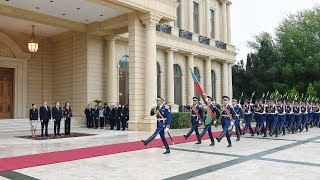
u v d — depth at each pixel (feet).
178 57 94.43
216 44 107.14
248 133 56.03
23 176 23.04
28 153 33.37
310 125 72.74
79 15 66.69
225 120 38.27
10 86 76.28
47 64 81.92
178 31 91.09
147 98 61.41
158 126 33.40
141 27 63.21
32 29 74.23
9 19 66.90
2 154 32.73
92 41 74.79
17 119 68.90
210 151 34.40
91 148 36.94
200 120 40.22
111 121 65.00
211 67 108.47
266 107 51.29
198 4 103.50
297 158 29.76
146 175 23.04
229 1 115.75
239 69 144.15
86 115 69.05
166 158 30.14
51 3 59.16
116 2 56.18
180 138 46.98
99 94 75.66
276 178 21.83
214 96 110.22
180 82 95.61
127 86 81.82
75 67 76.33
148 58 61.93
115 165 26.89
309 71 127.13
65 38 79.66
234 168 25.23
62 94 79.92
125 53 80.89
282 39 141.90
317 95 119.65
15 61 75.56
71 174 23.59
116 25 68.69
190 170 24.59
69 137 49.42
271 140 44.91
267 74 131.34
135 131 59.11
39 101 79.71
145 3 60.13
